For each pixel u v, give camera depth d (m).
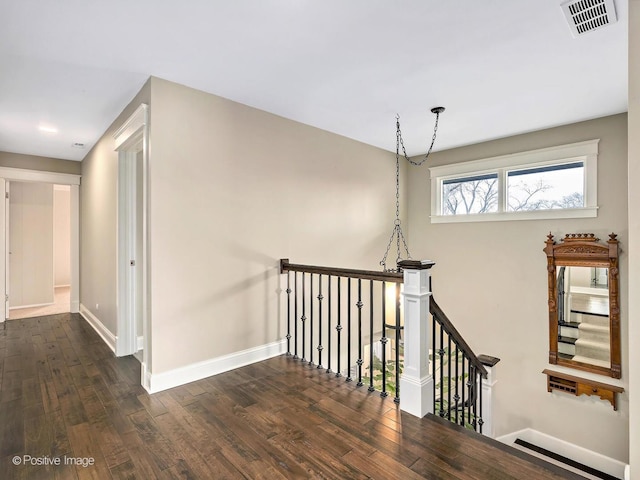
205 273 2.86
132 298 3.44
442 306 4.84
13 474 1.65
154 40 2.15
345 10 1.89
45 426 2.08
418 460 1.75
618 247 3.47
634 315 1.47
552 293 3.88
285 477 1.64
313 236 3.76
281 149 3.45
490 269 4.39
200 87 2.80
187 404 2.35
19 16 1.89
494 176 4.41
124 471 1.68
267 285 3.30
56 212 8.44
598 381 3.61
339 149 4.09
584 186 3.69
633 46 1.47
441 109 3.30
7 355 3.36
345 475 1.64
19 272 5.66
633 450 1.47
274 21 1.98
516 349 4.16
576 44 2.22
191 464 1.73
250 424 2.09
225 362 2.95
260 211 3.26
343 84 2.78
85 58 2.35
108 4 1.80
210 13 1.90
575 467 3.73
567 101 3.14
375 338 4.57
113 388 2.61
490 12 1.91
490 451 1.82
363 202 4.41
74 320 4.76
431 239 4.97
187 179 2.76
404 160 5.14
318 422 2.11
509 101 3.13
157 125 2.60
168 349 2.64
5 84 2.70
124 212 3.42
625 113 3.44
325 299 3.89
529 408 4.06
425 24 2.02
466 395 4.09
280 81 2.72
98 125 3.64
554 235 3.88
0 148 4.45
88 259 4.75
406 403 2.23
